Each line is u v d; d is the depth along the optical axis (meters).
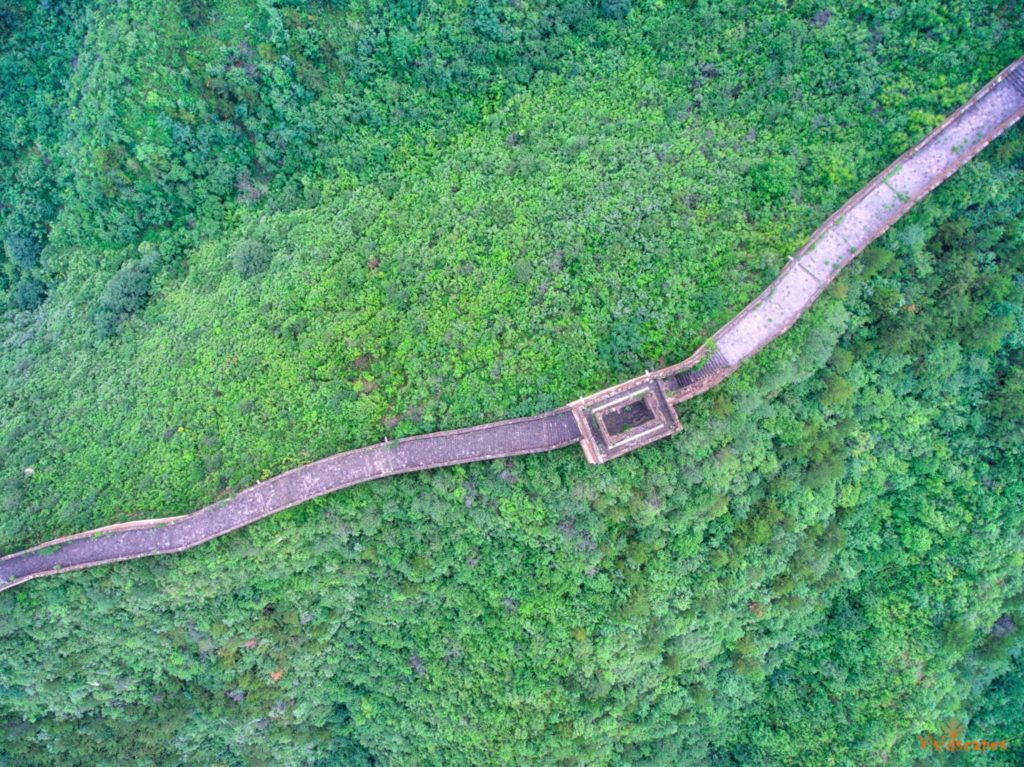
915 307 52.34
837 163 50.28
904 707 57.94
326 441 52.84
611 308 50.94
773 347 49.44
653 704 57.94
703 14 56.78
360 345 54.84
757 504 53.66
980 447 57.16
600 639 53.72
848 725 59.38
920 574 58.78
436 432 51.56
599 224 52.62
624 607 52.47
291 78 61.00
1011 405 54.84
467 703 58.94
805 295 49.72
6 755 56.41
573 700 55.94
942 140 49.41
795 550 55.53
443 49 61.19
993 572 57.62
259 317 57.84
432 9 60.50
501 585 54.88
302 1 60.19
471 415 51.28
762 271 50.09
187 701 58.78
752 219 51.50
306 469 52.50
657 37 58.22
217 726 60.28
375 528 53.34
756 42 55.34
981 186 49.88
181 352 59.41
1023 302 53.62
